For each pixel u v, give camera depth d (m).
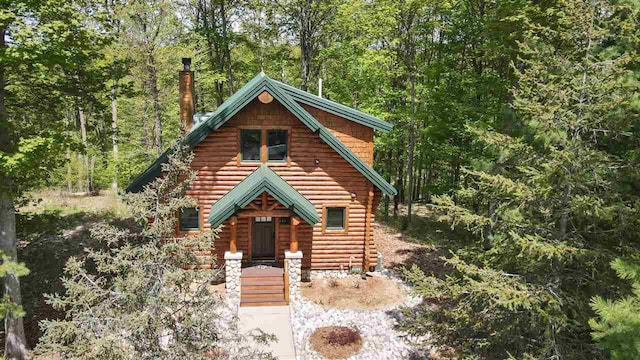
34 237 19.69
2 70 11.54
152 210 8.24
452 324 10.72
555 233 9.23
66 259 19.77
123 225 24.23
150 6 22.53
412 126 25.78
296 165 17.61
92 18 11.51
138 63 23.39
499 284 8.88
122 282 7.41
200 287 8.42
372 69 25.67
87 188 33.53
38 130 12.88
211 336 8.31
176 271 7.81
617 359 5.35
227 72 31.70
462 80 23.16
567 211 8.78
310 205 17.09
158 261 7.71
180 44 27.61
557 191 9.03
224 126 16.94
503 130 13.78
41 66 10.88
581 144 8.74
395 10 22.39
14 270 9.47
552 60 9.05
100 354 6.89
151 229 7.83
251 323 14.90
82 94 13.97
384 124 18.88
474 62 25.55
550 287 8.98
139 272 7.46
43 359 12.84
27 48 9.88
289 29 29.28
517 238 8.49
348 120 18.97
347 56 27.61
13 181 12.92
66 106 14.32
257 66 33.94
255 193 15.45
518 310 9.66
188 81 20.61
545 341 8.80
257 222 18.25
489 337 9.79
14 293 12.46
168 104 29.77
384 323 15.12
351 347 13.71
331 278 18.50
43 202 28.89
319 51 30.23
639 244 8.84
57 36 10.31
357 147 19.23
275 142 17.48
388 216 29.94
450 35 24.05
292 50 34.03
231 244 16.09
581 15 8.34
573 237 9.23
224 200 16.67
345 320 15.23
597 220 8.94
